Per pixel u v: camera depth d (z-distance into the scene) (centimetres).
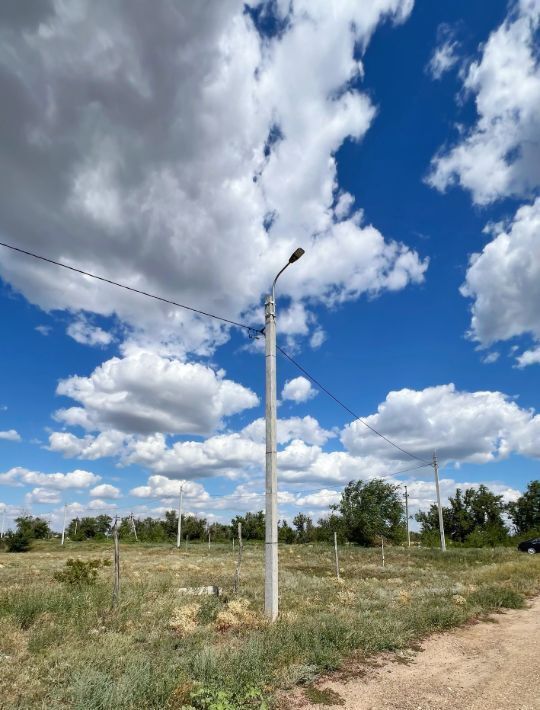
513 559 3384
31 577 2052
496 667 791
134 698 564
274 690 640
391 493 5772
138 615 1037
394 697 639
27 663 689
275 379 1323
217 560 3450
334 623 951
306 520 7212
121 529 8256
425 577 2306
